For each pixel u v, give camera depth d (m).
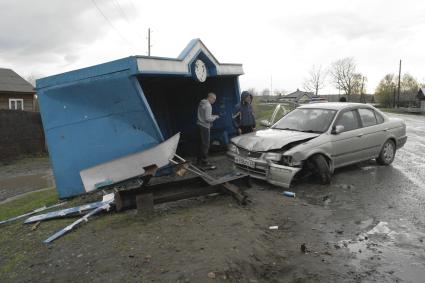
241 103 10.38
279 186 7.52
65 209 6.77
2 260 4.84
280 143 7.53
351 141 8.49
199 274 4.04
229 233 5.11
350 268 4.42
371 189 7.50
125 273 4.16
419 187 7.64
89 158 7.70
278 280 4.19
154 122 7.21
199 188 6.61
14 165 17.12
